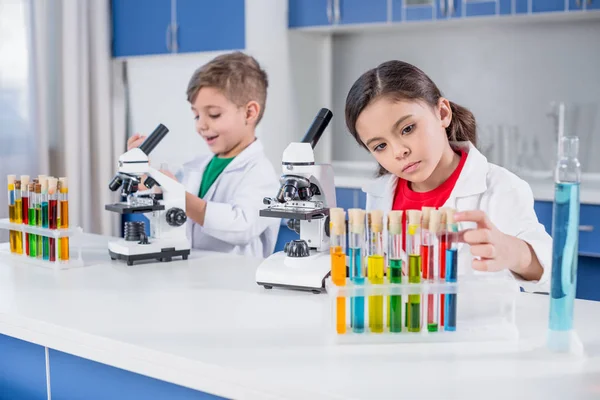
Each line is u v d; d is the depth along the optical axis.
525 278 1.47
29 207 1.94
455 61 4.00
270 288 1.65
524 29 3.78
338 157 4.44
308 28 3.97
